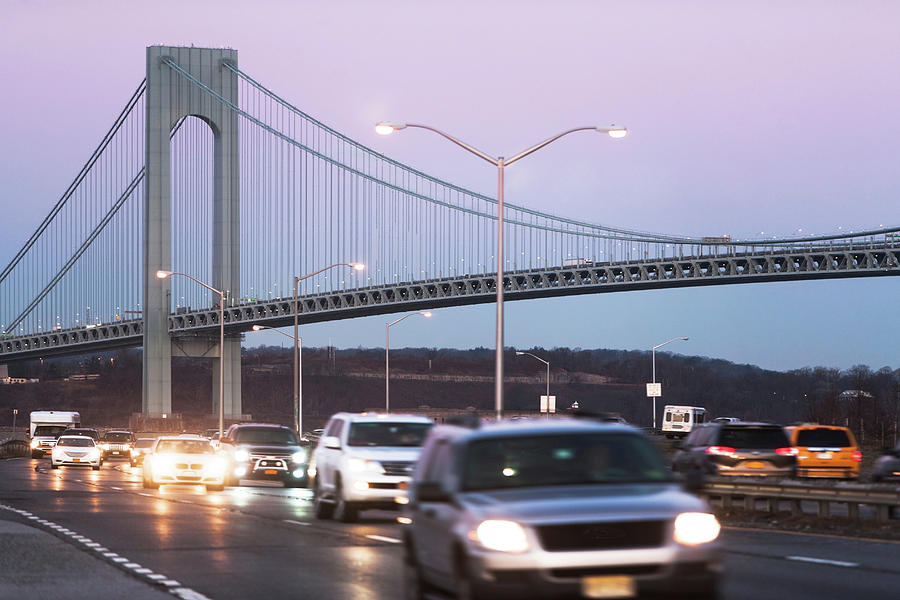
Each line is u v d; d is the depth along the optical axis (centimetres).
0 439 18762
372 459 3434
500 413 4712
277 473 5966
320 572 2259
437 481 1652
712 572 1430
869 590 1986
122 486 5734
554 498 1478
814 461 4959
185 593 1986
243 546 2750
